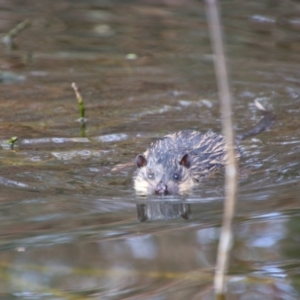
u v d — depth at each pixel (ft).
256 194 35.65
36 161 41.19
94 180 38.42
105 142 44.88
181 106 51.93
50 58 63.31
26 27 72.28
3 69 59.72
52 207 34.14
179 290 24.95
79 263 27.61
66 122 48.42
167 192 36.50
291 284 25.11
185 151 42.27
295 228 30.58
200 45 67.10
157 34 70.64
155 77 58.49
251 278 25.89
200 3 81.82
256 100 49.62
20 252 28.78
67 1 82.69
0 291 25.53
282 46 66.49
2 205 34.27
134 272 26.71
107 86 56.29
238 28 72.02
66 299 24.57
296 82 56.85
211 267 26.99
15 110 50.62
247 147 43.50
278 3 80.84
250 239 29.66
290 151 42.52
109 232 30.83
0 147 43.42
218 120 49.26
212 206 34.47
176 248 28.96
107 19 75.77
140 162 39.40
